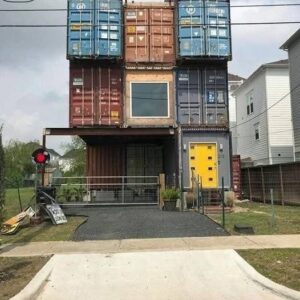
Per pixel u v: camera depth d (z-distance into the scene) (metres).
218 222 14.64
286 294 7.29
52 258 10.01
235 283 8.21
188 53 20.33
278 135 33.56
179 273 8.87
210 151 20.39
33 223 15.41
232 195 19.45
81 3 20.47
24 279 8.41
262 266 8.98
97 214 17.17
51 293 7.86
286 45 30.81
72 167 54.94
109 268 9.25
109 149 23.58
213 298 7.39
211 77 20.88
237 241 11.47
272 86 33.84
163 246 11.04
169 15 21.23
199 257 9.87
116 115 20.64
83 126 20.50
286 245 10.91
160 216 15.95
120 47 20.42
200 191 18.14
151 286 8.12
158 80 20.91
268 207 20.42
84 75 20.73
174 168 20.50
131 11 21.14
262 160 35.03
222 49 20.44
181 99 20.73
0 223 9.76
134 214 16.80
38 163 16.72
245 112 39.44
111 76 20.80
